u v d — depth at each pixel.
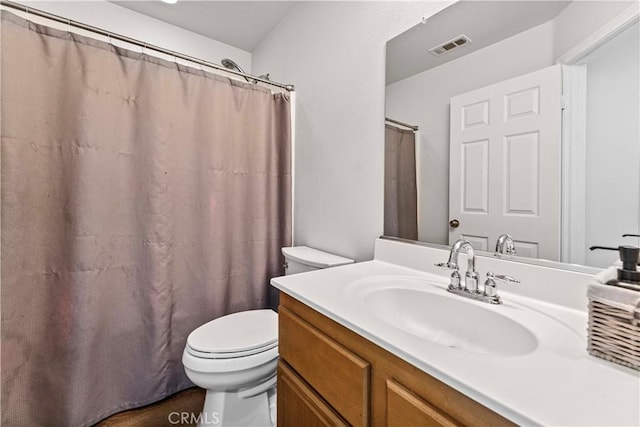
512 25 0.87
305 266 1.44
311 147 1.70
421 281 0.99
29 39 1.13
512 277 0.84
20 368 1.14
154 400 1.43
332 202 1.55
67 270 1.22
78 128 1.22
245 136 1.69
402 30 1.18
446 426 0.48
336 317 0.71
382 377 0.61
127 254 1.36
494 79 0.91
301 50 1.78
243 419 1.21
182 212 1.49
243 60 2.39
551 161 0.79
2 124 1.08
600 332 0.52
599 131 0.71
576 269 0.75
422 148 1.12
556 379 0.46
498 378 0.46
